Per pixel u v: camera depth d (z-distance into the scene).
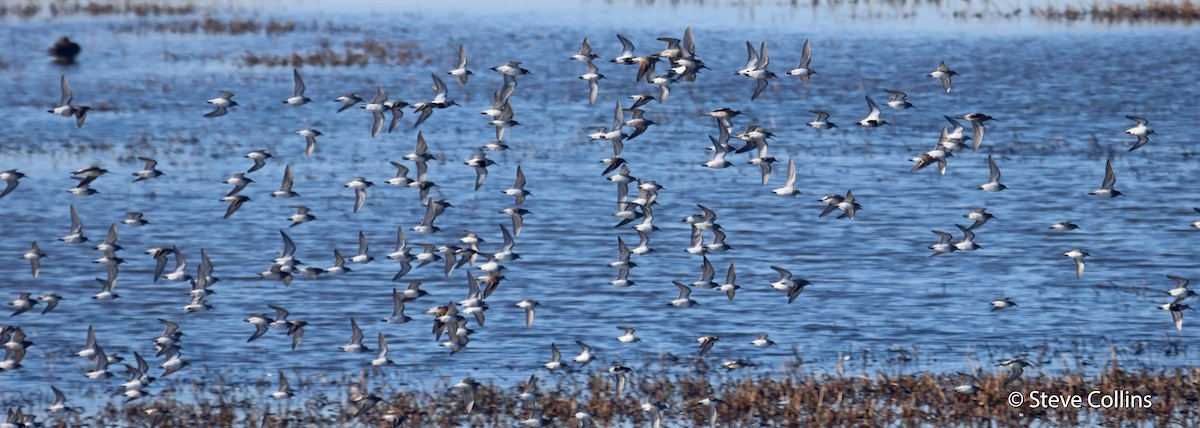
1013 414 25.19
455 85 65.44
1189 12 85.75
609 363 29.36
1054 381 26.86
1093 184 47.88
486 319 33.06
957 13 88.69
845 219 43.56
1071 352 30.00
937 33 81.38
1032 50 75.38
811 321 32.88
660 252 39.78
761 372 28.58
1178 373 27.17
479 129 56.28
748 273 37.59
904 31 82.00
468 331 26.95
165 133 55.25
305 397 27.09
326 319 33.28
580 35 80.88
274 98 62.06
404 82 65.75
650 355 30.02
